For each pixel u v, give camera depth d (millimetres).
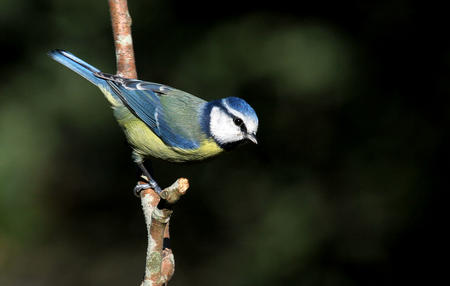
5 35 13547
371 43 13281
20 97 13430
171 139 7254
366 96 13094
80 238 14070
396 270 12398
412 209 12445
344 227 12766
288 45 13156
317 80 13047
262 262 12781
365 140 13000
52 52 7715
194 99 7555
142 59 13805
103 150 14133
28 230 13320
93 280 13555
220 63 13406
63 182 13977
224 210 13594
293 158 13430
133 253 14102
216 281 13180
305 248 12664
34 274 13297
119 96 7367
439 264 12227
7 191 13039
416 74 13047
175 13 13828
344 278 12469
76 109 13508
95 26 13641
